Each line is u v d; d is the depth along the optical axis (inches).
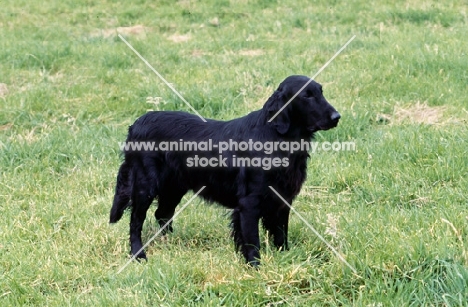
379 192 268.7
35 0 686.5
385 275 198.7
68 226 261.9
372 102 367.6
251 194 222.2
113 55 474.6
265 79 409.1
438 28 523.2
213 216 264.4
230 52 491.2
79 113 379.2
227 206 236.2
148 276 211.0
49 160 322.7
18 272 219.3
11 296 207.5
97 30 585.0
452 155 289.4
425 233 218.1
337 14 574.6
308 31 537.6
